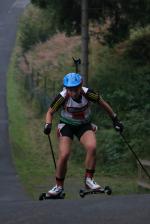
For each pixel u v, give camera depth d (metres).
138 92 44.28
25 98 55.91
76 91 15.74
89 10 45.12
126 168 37.66
